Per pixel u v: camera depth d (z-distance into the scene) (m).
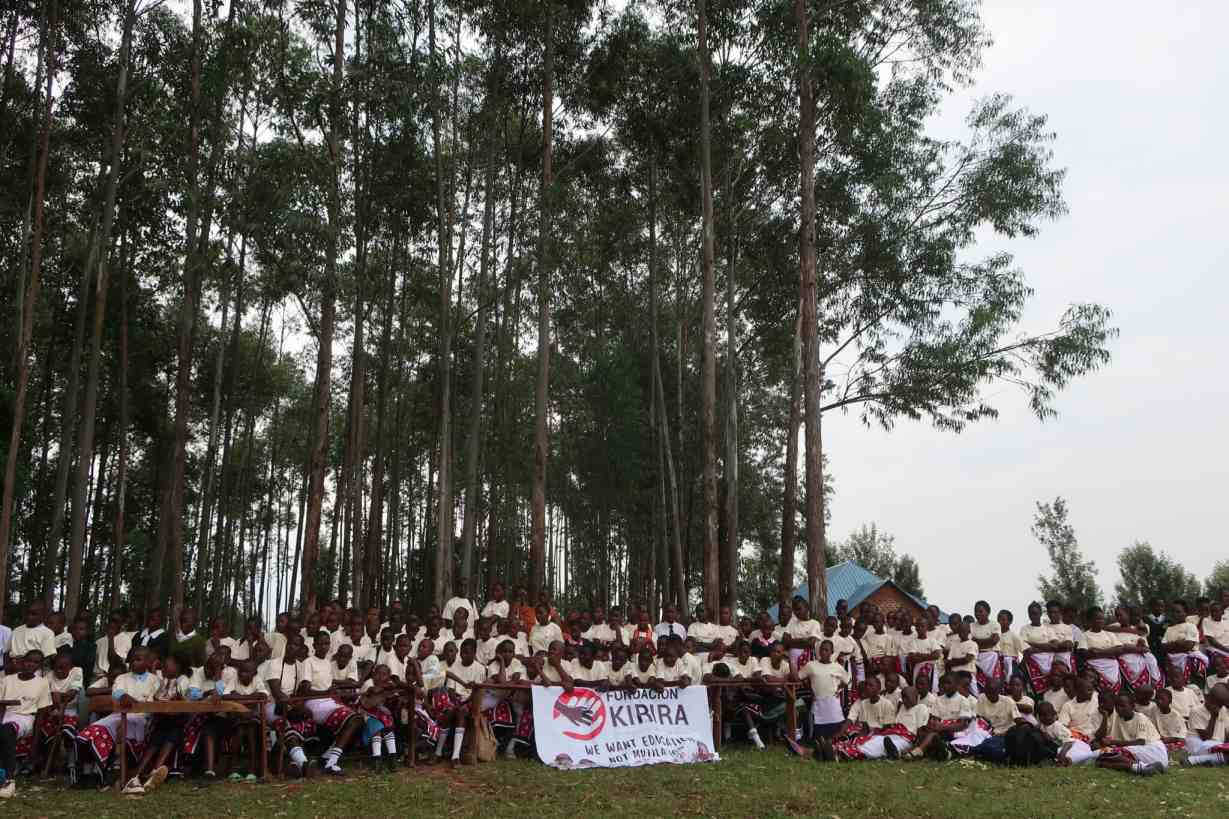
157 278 21.36
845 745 10.14
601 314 29.70
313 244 16.92
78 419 26.25
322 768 8.91
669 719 10.13
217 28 15.54
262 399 30.23
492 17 19.66
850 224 23.30
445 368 19.14
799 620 12.70
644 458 29.78
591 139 22.75
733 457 22.23
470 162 22.58
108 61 16.75
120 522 20.70
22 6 15.88
